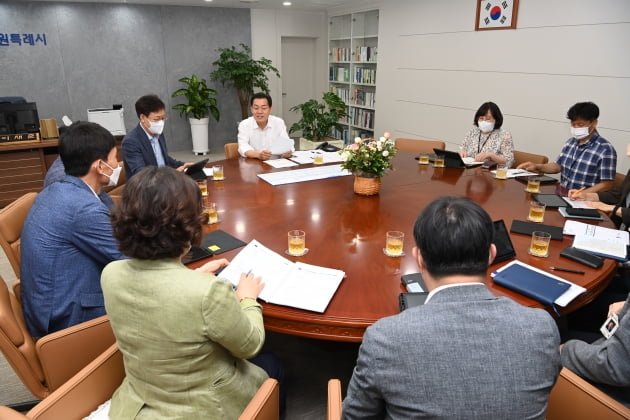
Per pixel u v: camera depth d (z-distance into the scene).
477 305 0.82
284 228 2.07
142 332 1.03
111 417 1.15
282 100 8.52
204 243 1.87
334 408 1.06
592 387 1.11
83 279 1.59
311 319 1.37
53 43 6.43
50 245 1.52
